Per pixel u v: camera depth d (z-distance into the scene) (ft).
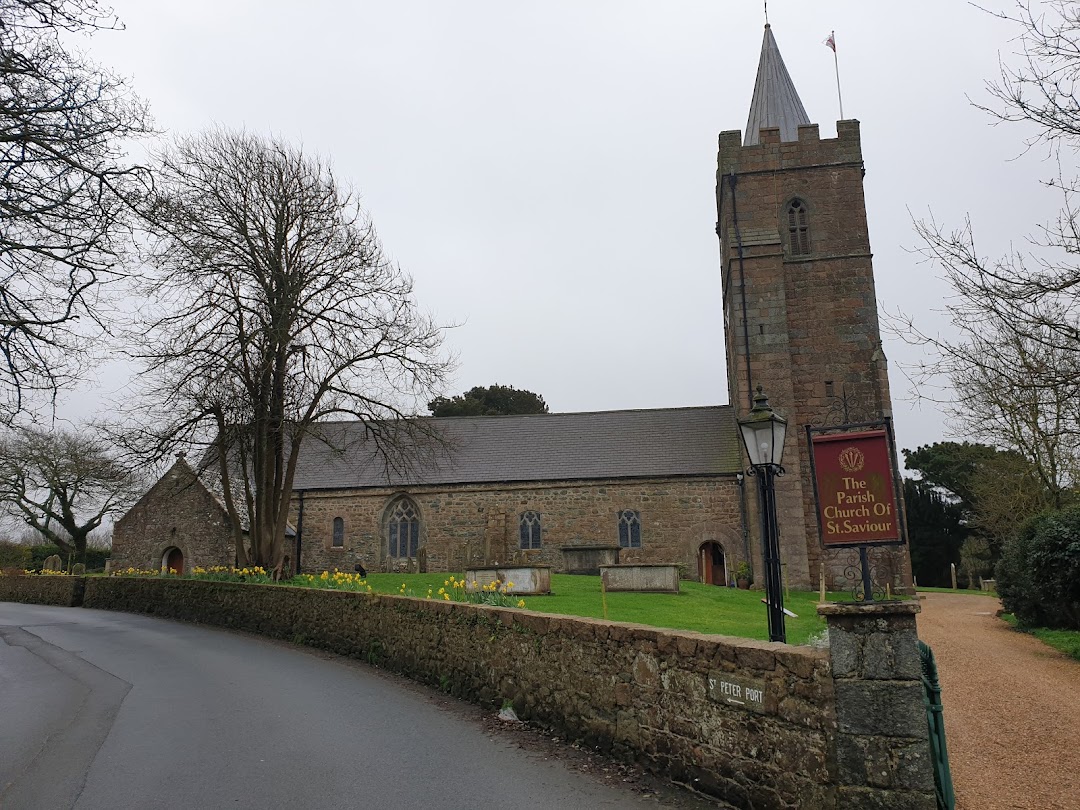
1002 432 65.16
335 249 77.56
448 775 22.29
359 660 46.03
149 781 22.03
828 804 16.31
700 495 100.42
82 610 86.58
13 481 137.69
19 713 31.94
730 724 19.27
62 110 26.30
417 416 83.35
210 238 71.26
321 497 109.09
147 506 107.04
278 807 19.70
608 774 22.17
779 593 30.25
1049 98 27.07
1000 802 20.08
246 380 72.38
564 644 26.78
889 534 20.06
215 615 68.28
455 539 105.09
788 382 97.40
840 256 100.68
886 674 15.98
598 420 117.70
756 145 105.50
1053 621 56.08
